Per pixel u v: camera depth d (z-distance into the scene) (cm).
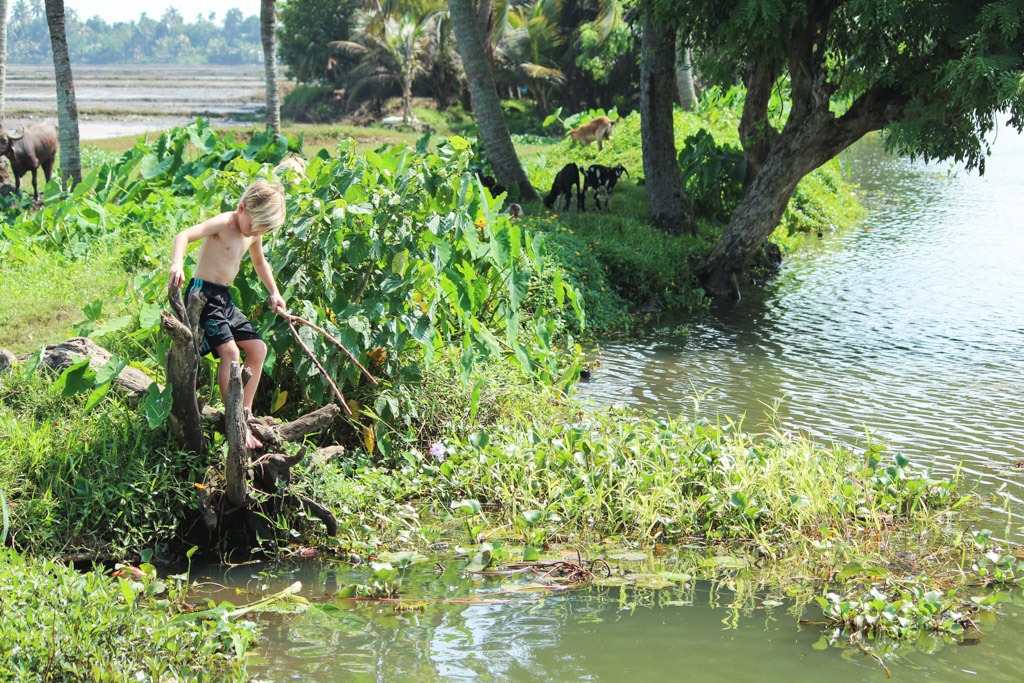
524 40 4538
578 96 4928
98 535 602
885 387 1053
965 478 787
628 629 539
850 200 2477
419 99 5206
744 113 1689
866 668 497
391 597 576
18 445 639
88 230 1367
